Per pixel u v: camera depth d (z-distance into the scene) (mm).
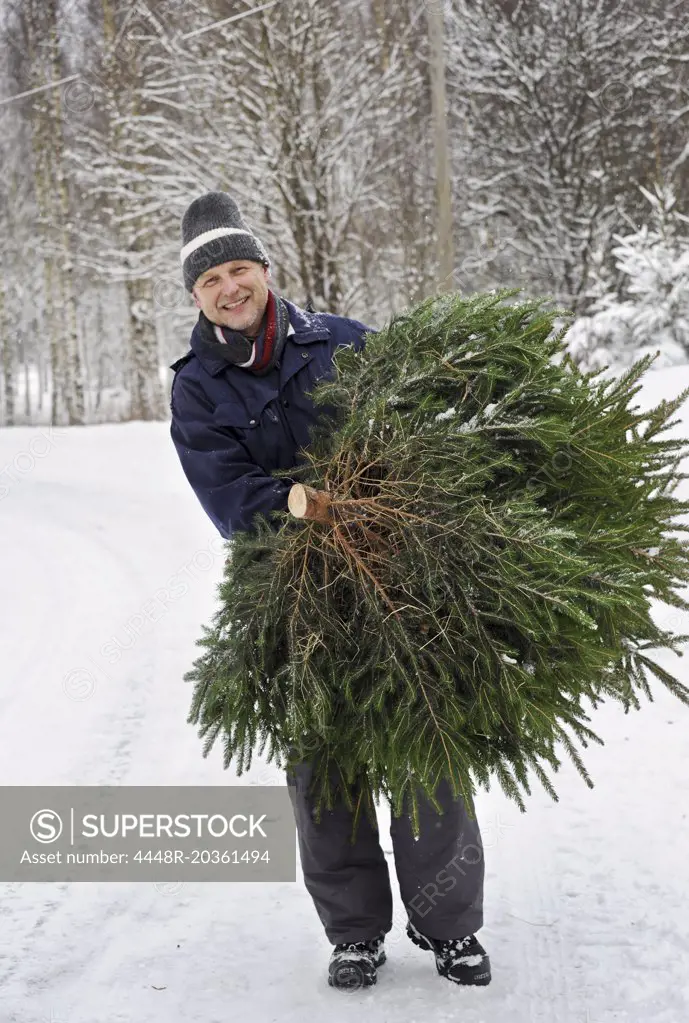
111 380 54000
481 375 2561
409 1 19031
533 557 2361
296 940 3068
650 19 19922
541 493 2561
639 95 20484
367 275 21641
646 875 3217
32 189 35219
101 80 19078
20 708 5660
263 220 17812
